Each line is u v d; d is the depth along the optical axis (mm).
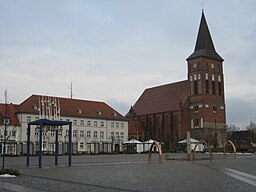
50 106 97188
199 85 109688
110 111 111000
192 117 110500
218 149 91625
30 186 17078
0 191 15211
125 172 26016
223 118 111438
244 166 31688
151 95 130875
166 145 113938
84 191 15250
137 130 122125
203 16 114438
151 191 15211
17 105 95438
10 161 45031
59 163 39250
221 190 15180
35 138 87062
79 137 101188
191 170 27703
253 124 129250
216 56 112938
